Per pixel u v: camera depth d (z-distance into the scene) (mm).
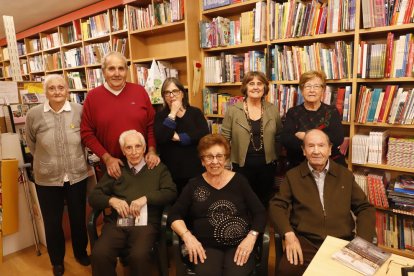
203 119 2254
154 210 1946
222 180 1735
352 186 1653
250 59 2785
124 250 1817
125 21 3680
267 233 1596
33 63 5723
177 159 2154
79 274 2225
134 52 3631
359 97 2262
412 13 1976
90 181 2727
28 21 5094
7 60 6383
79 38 4562
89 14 4254
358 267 1084
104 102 2096
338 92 2332
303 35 2445
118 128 2090
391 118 2139
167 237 1894
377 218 2381
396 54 2084
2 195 2373
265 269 1565
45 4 4211
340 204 1615
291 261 1478
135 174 1975
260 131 2232
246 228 1686
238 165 2318
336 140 2025
